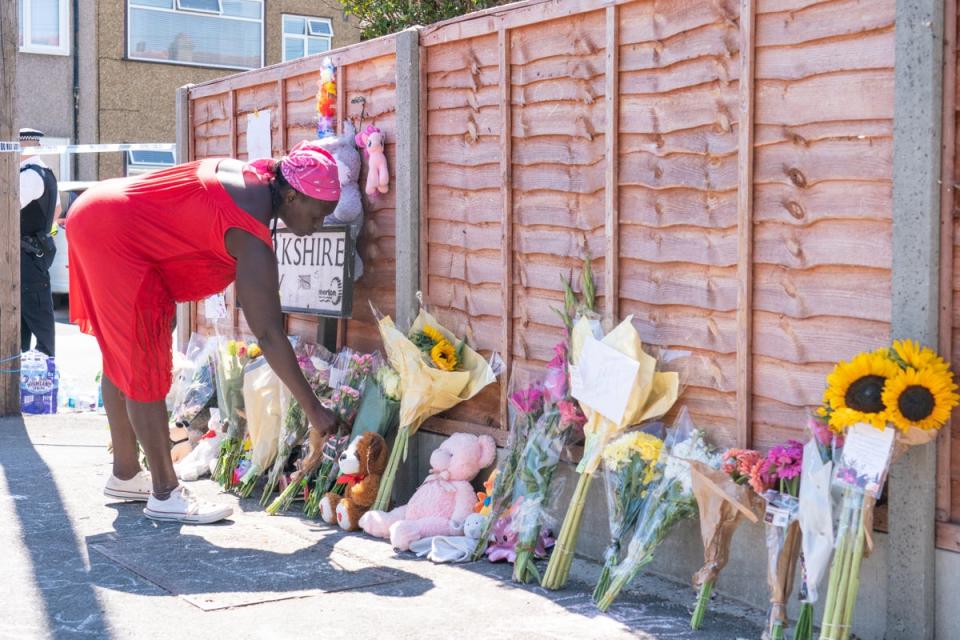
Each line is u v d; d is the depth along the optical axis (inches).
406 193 200.1
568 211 169.2
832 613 120.3
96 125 728.3
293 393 176.4
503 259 180.4
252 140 257.4
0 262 294.0
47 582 150.6
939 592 122.3
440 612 140.3
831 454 125.0
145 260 176.2
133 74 737.6
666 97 152.5
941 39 119.3
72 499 201.0
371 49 210.1
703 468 133.2
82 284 184.2
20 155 313.9
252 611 139.3
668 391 150.1
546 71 171.8
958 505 121.3
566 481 169.5
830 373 132.5
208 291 184.4
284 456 204.1
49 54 717.3
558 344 164.2
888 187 125.2
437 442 194.9
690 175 149.5
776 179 137.9
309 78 234.8
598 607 143.1
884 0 124.3
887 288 126.0
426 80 198.4
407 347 183.9
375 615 138.6
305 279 223.9
